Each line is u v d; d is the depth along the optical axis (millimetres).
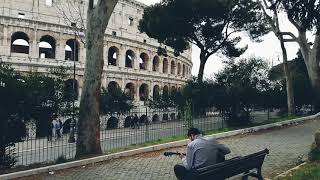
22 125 13016
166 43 43750
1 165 12211
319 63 32281
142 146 16266
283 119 26922
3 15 49844
